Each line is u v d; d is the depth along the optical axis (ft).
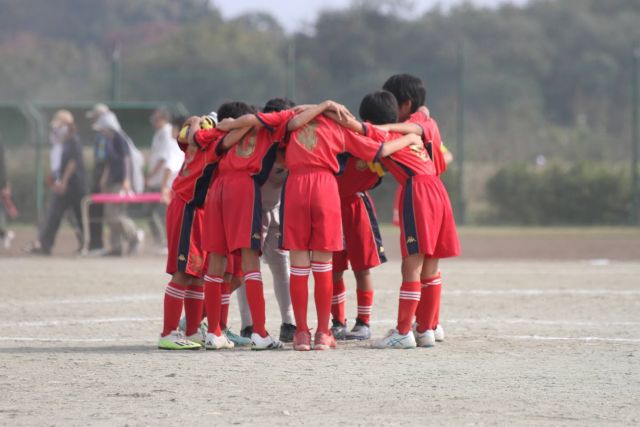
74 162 165.58
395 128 74.13
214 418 50.67
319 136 71.77
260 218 72.18
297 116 71.72
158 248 171.83
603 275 137.90
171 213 74.38
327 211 71.56
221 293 74.79
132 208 177.06
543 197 276.41
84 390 57.67
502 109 415.23
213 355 70.59
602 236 231.50
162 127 163.84
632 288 120.16
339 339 79.56
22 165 256.11
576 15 580.30
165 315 74.13
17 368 64.69
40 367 65.05
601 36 563.89
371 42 481.46
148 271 138.72
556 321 90.89
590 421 50.21
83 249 167.73
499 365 66.33
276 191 77.71
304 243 72.28
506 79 433.07
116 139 163.22
